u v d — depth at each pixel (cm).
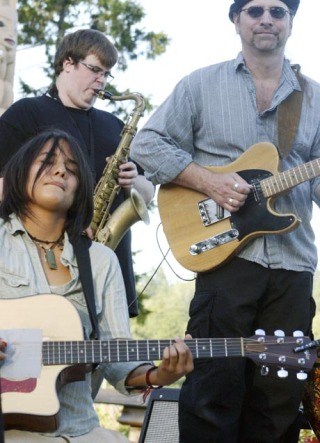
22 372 452
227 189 566
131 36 1822
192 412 549
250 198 568
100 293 479
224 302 561
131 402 745
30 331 455
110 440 461
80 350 454
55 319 459
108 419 1295
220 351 462
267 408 558
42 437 446
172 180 583
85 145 633
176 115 588
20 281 468
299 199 582
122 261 650
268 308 566
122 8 1841
